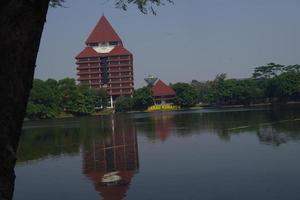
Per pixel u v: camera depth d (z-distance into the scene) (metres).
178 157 37.44
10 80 5.18
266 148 39.38
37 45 5.50
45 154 44.72
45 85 140.62
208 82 199.25
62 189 26.81
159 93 181.38
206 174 28.73
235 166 31.09
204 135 55.84
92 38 194.38
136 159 38.03
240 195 22.77
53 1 7.91
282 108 119.69
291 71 167.75
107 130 75.06
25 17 5.26
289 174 27.16
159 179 28.14
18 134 5.41
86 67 185.38
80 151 46.22
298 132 50.91
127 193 24.88
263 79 183.50
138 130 71.12
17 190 27.06
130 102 170.75
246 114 99.12
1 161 5.12
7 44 5.16
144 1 8.40
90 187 26.95
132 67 189.12
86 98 153.62
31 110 132.88
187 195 23.45
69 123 105.19
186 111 146.25
